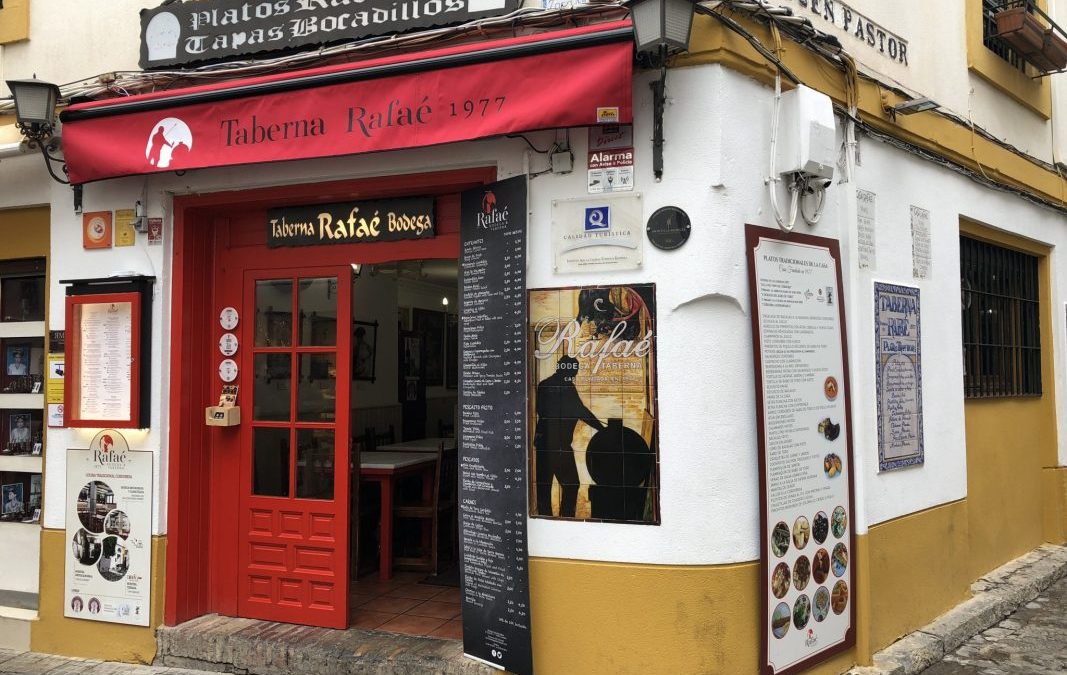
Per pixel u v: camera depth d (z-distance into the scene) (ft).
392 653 15.25
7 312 19.72
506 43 13.34
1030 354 25.94
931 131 19.40
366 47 15.17
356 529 20.67
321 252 17.19
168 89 16.83
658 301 13.53
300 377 17.40
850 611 15.44
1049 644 17.93
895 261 17.87
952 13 21.29
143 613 17.03
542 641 14.01
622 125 13.75
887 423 17.08
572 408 13.98
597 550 13.76
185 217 17.44
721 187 13.39
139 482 17.25
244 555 17.53
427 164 15.14
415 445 25.68
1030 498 25.23
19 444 19.36
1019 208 24.25
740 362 13.69
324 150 14.37
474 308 14.94
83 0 18.33
